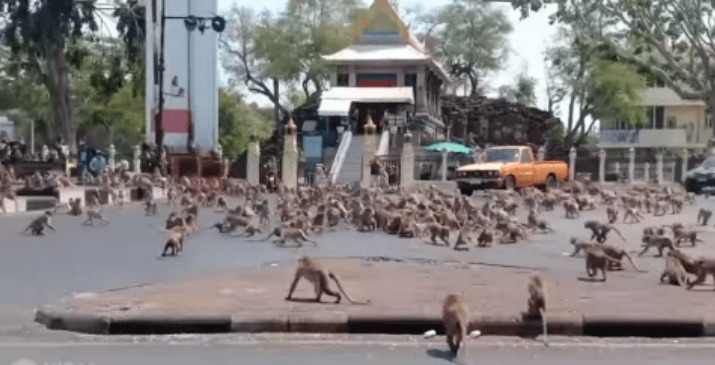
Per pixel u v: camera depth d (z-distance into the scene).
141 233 21.11
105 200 32.72
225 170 48.47
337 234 20.66
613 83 74.69
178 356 8.44
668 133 79.44
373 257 15.89
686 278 12.35
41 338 9.21
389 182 50.41
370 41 70.06
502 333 9.42
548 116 76.50
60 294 11.55
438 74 72.62
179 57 48.00
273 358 8.37
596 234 18.34
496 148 44.19
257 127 89.88
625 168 60.94
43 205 31.00
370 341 9.12
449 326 8.55
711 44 54.47
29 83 78.00
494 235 18.83
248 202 26.58
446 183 48.47
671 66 57.88
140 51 60.28
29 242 18.94
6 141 49.88
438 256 16.22
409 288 11.88
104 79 64.38
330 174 50.09
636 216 25.62
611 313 9.81
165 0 47.16
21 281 12.89
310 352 8.62
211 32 48.75
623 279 12.98
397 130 60.53
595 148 77.25
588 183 41.81
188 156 45.19
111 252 16.81
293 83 82.06
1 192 29.67
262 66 80.06
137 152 48.75
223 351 8.66
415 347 8.87
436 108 74.19
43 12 54.91
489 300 10.78
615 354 8.71
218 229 20.84
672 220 26.17
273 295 11.08
